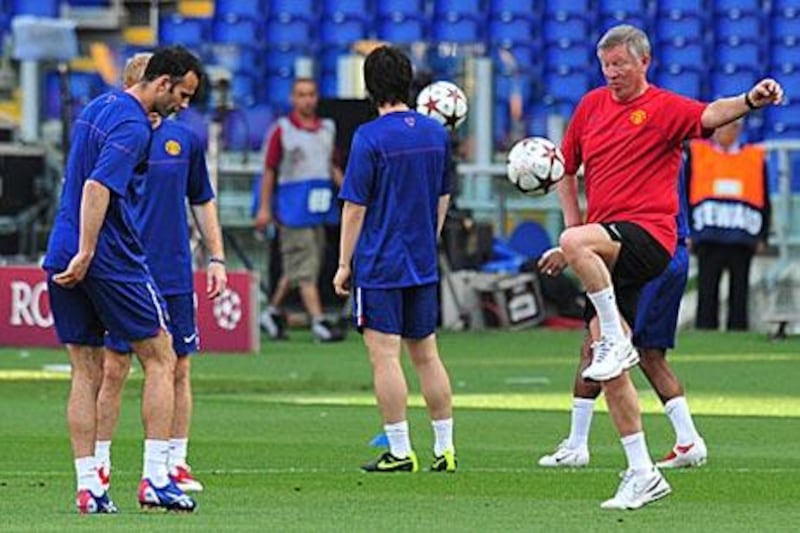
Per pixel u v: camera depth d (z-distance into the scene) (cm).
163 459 2719
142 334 2686
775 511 2773
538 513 2730
